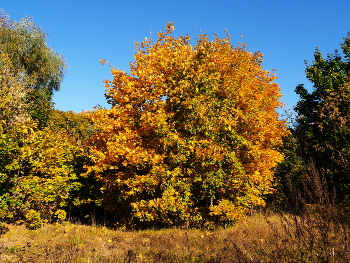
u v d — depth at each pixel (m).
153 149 10.95
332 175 14.80
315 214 3.53
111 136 10.85
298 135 21.31
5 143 9.43
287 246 4.35
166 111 11.55
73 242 8.38
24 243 8.31
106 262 6.37
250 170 13.44
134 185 10.65
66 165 12.28
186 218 11.70
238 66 13.49
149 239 9.10
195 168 11.44
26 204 10.32
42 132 11.60
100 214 14.21
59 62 23.64
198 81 11.40
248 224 11.57
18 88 14.73
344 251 3.33
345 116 15.25
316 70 20.50
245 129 12.48
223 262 5.64
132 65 12.09
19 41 21.33
